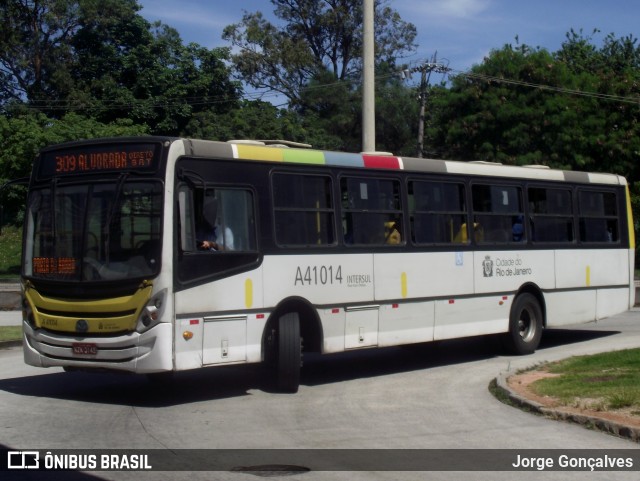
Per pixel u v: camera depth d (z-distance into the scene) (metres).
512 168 15.60
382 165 13.25
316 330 12.14
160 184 10.45
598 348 16.25
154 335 10.24
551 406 10.19
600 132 40.47
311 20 56.69
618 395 10.34
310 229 12.10
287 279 11.67
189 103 49.12
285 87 53.97
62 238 10.95
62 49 50.28
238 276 11.09
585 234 16.98
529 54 41.41
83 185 10.90
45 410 10.40
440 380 12.95
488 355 15.65
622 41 55.81
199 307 10.63
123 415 10.12
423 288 13.62
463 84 41.28
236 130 42.44
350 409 10.59
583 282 16.80
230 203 11.16
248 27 53.88
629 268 17.94
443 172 14.23
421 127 39.06
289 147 12.17
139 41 51.50
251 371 13.78
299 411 10.45
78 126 39.91
